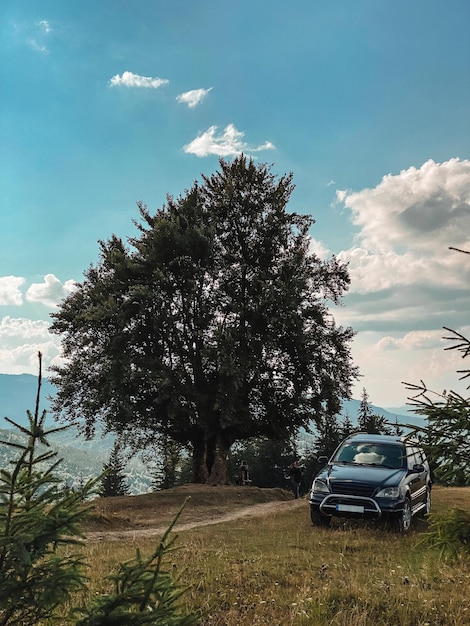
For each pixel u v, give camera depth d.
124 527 17.62
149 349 35.97
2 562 3.38
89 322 35.06
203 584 7.80
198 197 40.62
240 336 34.69
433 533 4.86
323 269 40.09
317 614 6.46
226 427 35.81
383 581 7.84
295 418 38.41
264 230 39.19
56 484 3.68
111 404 35.00
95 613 3.37
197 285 35.28
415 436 4.57
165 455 43.75
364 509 13.65
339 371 38.12
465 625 6.19
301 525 15.01
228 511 23.67
